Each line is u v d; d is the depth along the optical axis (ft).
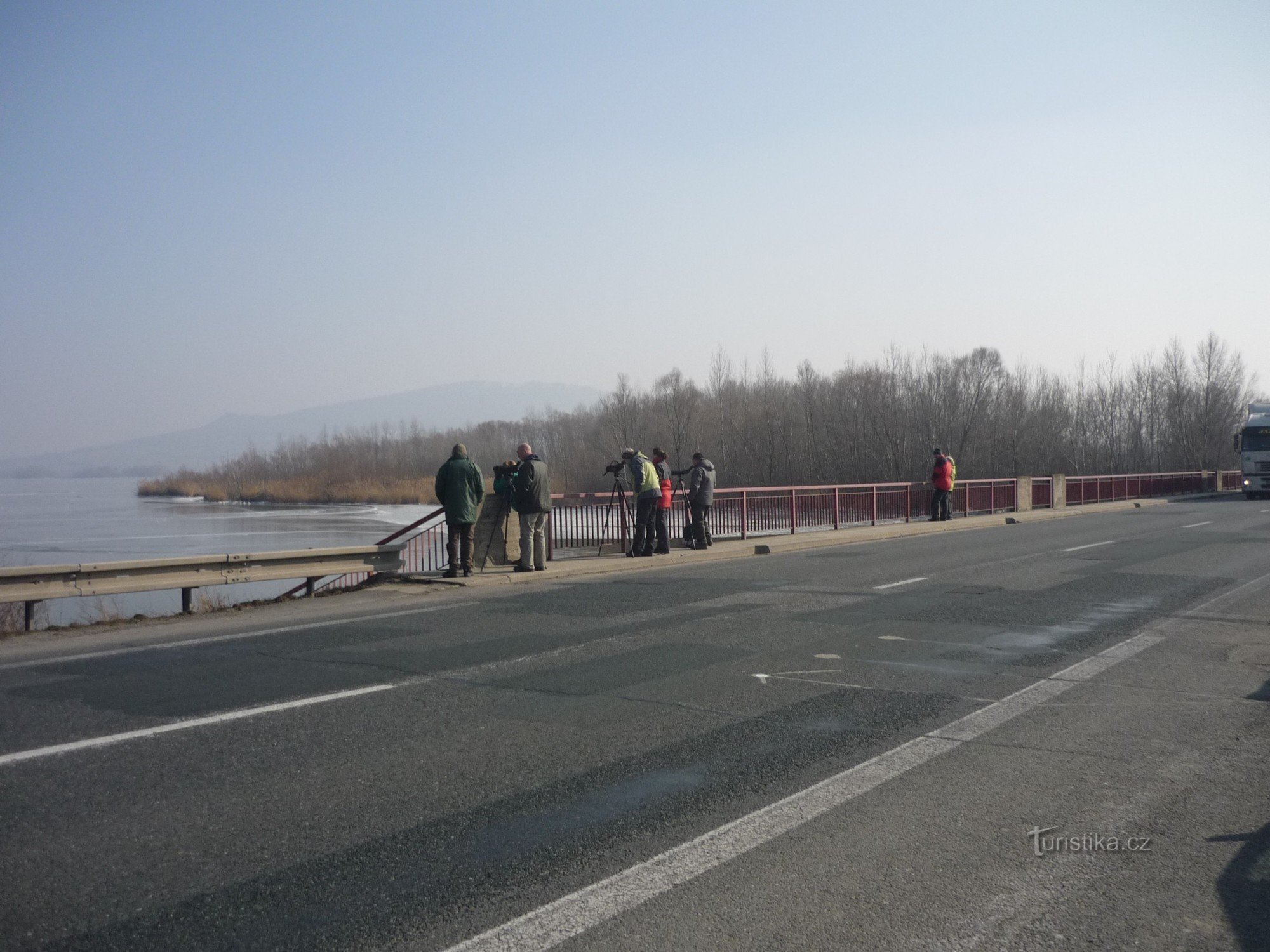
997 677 27.61
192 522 195.62
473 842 15.65
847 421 255.70
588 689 26.30
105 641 36.17
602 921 12.86
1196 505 132.67
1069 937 12.38
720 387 275.59
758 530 76.33
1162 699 24.93
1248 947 12.10
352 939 12.46
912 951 12.02
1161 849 15.25
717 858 14.90
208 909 13.34
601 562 58.29
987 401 251.19
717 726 22.53
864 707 24.23
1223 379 269.85
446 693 25.98
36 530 171.42
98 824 16.56
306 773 19.26
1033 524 95.04
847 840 15.61
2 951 12.19
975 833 15.89
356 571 50.93
